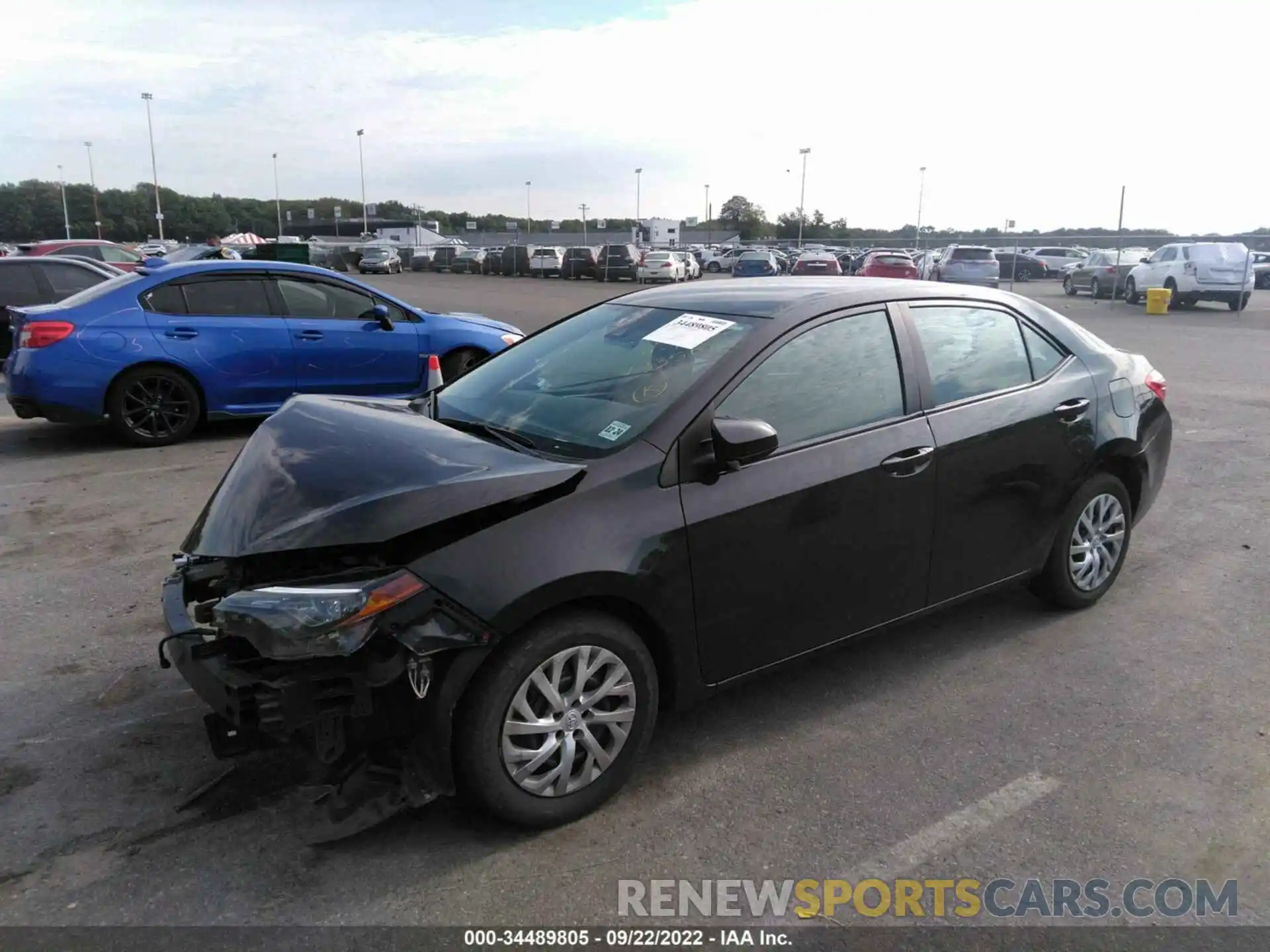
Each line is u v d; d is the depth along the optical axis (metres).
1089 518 4.59
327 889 2.73
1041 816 3.10
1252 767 3.38
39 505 6.38
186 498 6.54
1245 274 21.83
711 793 3.22
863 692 3.93
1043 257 44.34
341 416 3.51
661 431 3.20
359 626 2.61
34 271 11.48
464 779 2.85
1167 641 4.40
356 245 58.19
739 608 3.32
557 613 2.94
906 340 3.87
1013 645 4.36
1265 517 6.21
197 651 2.88
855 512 3.55
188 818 3.03
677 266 38.19
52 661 4.11
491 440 3.43
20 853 2.86
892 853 2.92
